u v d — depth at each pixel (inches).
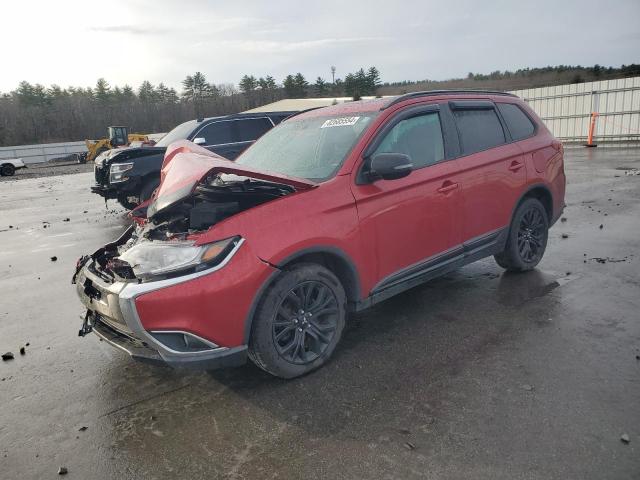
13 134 3341.5
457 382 122.0
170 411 118.6
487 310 165.5
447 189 157.2
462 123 171.0
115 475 97.1
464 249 167.3
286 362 126.0
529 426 102.9
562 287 181.9
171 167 141.7
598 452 93.8
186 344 114.8
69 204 551.5
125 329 117.3
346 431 105.7
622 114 832.9
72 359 151.5
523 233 193.6
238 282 115.6
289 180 127.5
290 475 93.5
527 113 200.8
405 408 112.5
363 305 141.9
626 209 315.3
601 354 130.7
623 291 173.6
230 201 137.6
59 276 247.9
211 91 4370.1
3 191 791.7
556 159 202.5
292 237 122.7
